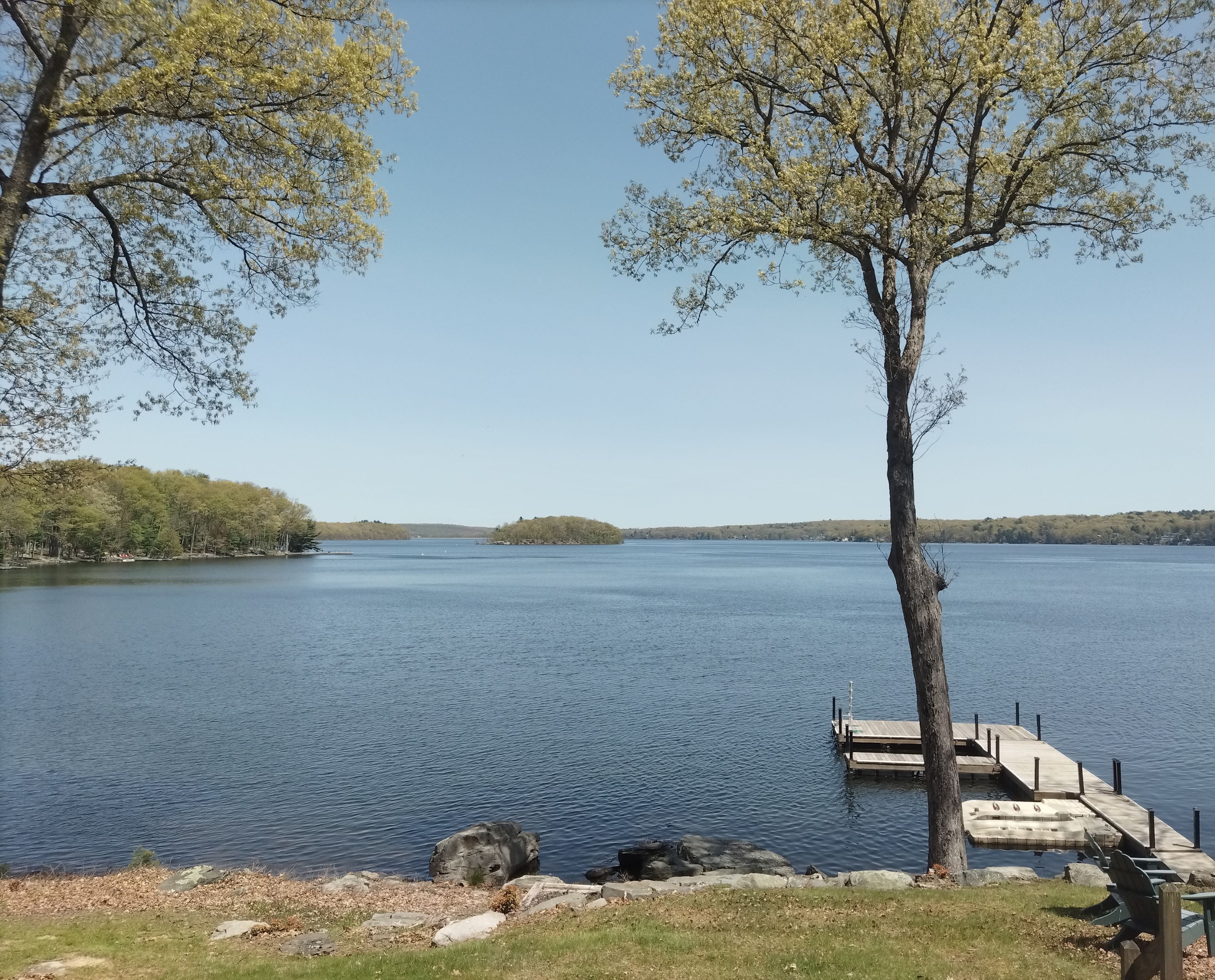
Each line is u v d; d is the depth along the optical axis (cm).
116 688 4028
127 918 1159
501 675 4528
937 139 1434
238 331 1556
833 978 773
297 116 1316
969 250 1531
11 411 1348
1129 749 3102
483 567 19800
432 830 2119
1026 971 775
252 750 2898
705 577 15475
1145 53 1402
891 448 1527
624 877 1716
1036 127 1443
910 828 2259
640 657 5231
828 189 1431
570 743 3059
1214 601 9669
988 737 2944
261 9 1209
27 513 10225
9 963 908
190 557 18250
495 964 845
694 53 1455
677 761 2850
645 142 1605
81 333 1435
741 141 1510
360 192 1412
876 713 3662
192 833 2073
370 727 3266
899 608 8781
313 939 1016
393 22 1419
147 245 1480
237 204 1310
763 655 5322
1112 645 5903
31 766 2669
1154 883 739
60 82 1186
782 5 1416
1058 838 2097
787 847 2103
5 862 1852
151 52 1157
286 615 7644
